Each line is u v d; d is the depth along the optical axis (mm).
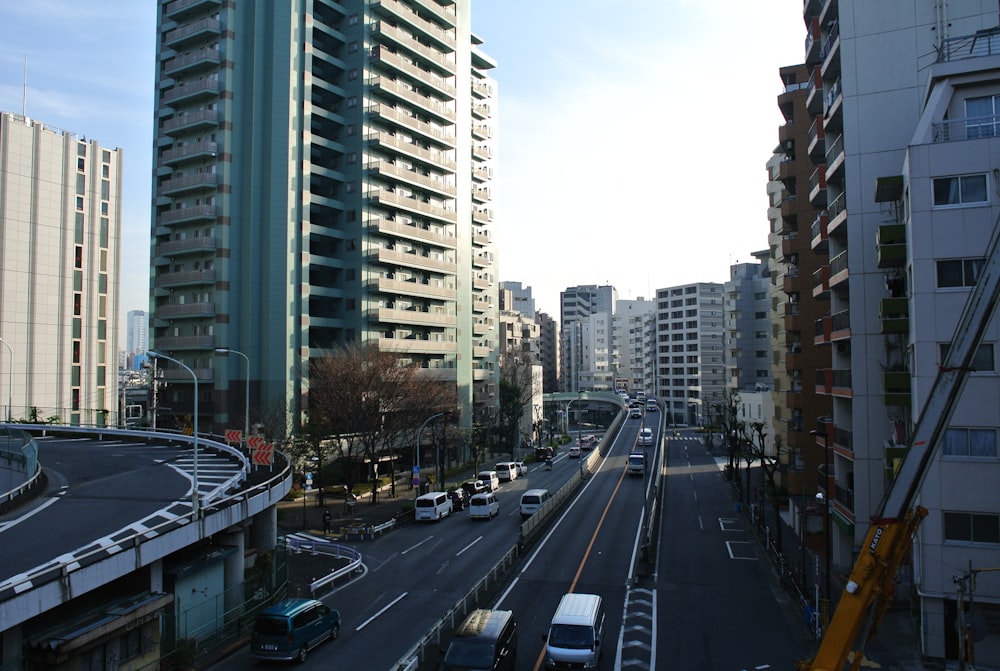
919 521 11203
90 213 79062
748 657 22344
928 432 10688
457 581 31547
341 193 71938
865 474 30766
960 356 10617
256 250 64375
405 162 76938
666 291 156500
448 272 80188
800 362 47312
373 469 55406
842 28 32062
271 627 21516
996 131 24469
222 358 62562
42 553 19094
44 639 16812
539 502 47375
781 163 49312
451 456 80125
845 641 10570
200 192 65125
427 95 80812
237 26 65562
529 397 112688
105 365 80188
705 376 146875
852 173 31484
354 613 26969
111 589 20516
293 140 65812
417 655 20234
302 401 64250
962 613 19375
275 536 30844
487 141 98312
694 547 39125
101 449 42938
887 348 30312
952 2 30422
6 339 69312
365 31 72250
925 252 24094
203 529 22359
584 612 22125
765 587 30828
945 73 25375
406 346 73500
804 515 29188
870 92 31359
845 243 35438
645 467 64312
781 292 59625
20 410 69250
